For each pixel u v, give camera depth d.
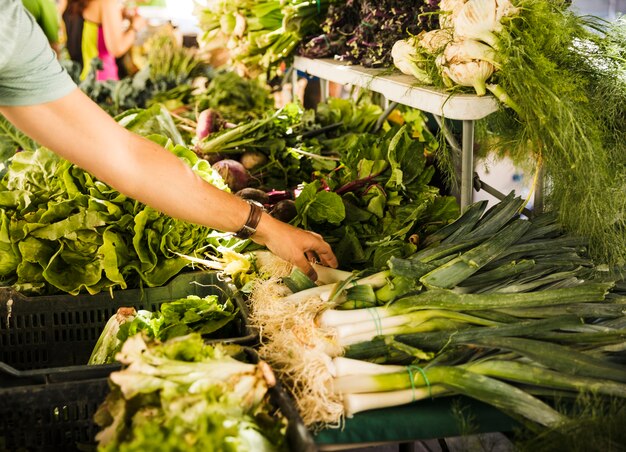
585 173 2.05
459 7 2.28
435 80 2.42
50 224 2.25
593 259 2.12
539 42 2.18
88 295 2.23
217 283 2.33
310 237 2.05
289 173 3.27
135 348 1.40
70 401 1.61
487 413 1.58
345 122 3.75
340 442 1.55
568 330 1.77
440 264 1.93
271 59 3.92
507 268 1.92
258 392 1.42
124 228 2.29
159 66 4.57
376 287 1.94
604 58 2.22
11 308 2.20
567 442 1.46
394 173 2.45
